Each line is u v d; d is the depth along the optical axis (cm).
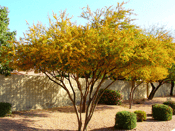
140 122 952
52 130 778
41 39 682
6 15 1244
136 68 762
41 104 1238
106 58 652
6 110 946
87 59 628
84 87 1535
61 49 577
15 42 730
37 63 690
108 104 1534
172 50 883
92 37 619
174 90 2906
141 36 764
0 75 1055
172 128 825
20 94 1134
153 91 2114
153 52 689
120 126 813
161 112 1012
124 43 614
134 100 1973
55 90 1327
